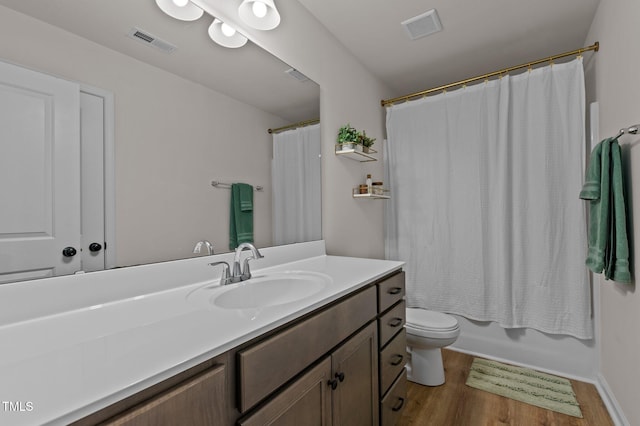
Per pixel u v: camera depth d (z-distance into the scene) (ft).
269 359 2.45
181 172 3.82
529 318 6.88
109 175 3.16
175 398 1.80
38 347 2.07
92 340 2.17
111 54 3.18
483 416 5.41
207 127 4.14
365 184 7.75
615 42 5.04
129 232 3.30
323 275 4.20
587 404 5.65
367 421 3.93
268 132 5.08
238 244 4.52
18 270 2.56
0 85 2.48
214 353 2.04
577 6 5.82
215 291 3.50
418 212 8.25
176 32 3.77
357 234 7.36
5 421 1.31
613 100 5.22
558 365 6.69
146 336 2.23
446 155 7.86
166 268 3.56
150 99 3.51
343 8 5.83
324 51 6.35
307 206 5.85
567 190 6.49
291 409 2.67
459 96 7.70
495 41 6.94
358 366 3.74
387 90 9.21
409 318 6.51
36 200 2.66
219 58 4.29
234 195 4.50
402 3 5.71
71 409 1.41
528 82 6.86
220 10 4.28
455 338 6.07
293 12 5.55
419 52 7.37
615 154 4.67
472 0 5.65
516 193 6.90
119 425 1.55
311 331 2.94
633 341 4.50
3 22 2.51
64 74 2.85
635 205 4.47
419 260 8.21
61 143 2.82
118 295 3.12
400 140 8.54
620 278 4.48
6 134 2.51
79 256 2.91
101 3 3.11
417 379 6.52
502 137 6.99
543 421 5.23
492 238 7.26
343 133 6.47
